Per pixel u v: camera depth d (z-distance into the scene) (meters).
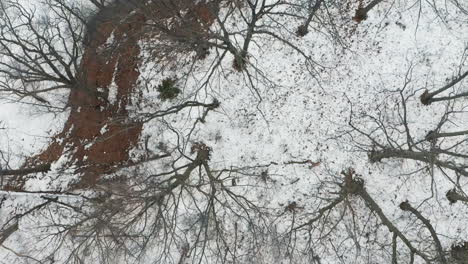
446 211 19.17
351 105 20.12
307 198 19.80
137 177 20.31
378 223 19.08
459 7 19.08
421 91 19.75
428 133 19.52
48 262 20.06
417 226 19.08
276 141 20.36
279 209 19.88
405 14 20.41
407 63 20.08
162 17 20.83
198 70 21.38
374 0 19.83
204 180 18.33
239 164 20.36
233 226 19.61
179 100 21.45
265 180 20.08
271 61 20.86
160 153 21.05
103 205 18.48
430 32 20.16
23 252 20.61
